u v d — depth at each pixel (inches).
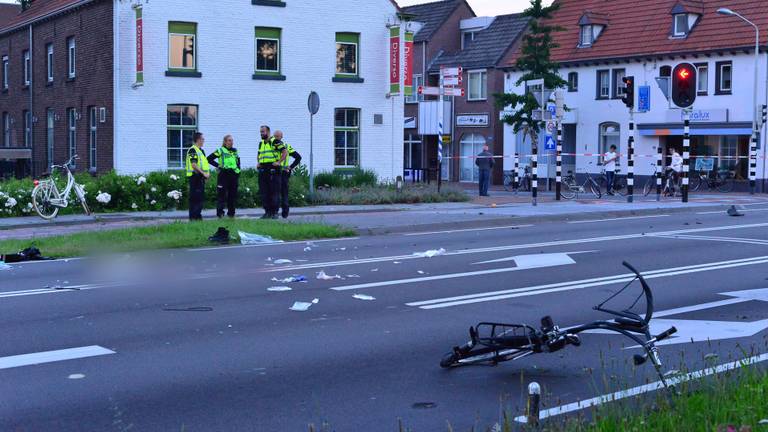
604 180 1465.3
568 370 293.6
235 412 248.7
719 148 1700.3
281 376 286.7
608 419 212.4
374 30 1291.8
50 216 836.0
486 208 999.6
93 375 285.7
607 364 299.6
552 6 1755.7
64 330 350.6
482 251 605.0
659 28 1779.0
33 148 1413.6
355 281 473.7
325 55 1262.3
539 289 450.6
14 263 551.8
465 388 273.6
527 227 803.4
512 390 271.0
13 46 1491.1
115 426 235.6
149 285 458.9
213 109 1190.9
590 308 402.3
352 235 724.0
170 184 948.0
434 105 2068.2
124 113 1138.7
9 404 254.4
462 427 235.3
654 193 1505.9
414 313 388.5
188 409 251.1
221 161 794.2
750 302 415.5
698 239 675.4
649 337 251.9
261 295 429.7
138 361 303.6
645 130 1769.2
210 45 1185.4
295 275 493.0
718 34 1679.4
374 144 1300.4
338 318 376.8
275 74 1230.9
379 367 298.5
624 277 489.4
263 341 334.0
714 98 1681.8
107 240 631.8
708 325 363.3
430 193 1105.4
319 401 259.8
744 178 1647.4
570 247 628.1
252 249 622.2
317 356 312.7
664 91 1108.5
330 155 1269.7
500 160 2015.3
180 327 357.1
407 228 769.6
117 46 1133.1
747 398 226.4
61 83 1304.1
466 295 432.8
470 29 2151.8
